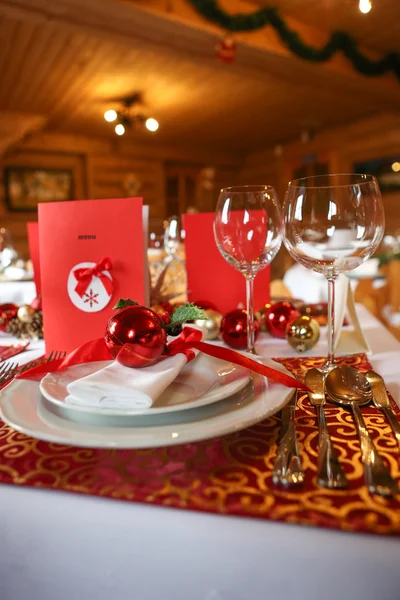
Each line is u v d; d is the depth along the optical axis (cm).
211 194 829
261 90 491
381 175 626
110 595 29
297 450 34
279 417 42
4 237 162
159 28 309
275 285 133
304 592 26
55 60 398
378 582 26
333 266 52
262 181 819
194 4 299
